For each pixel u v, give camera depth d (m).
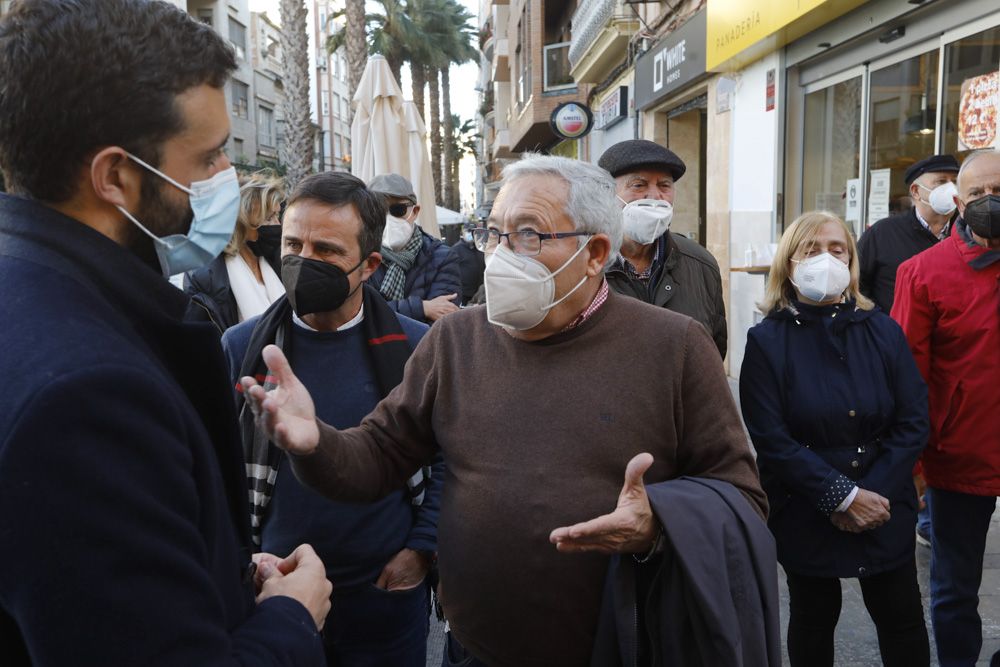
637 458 1.51
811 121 7.45
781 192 7.70
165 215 1.20
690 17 9.24
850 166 6.80
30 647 0.92
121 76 1.08
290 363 2.35
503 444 1.80
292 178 20.28
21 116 1.07
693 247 3.46
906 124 5.96
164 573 0.97
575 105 12.38
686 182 11.47
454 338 1.97
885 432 2.77
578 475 1.74
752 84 8.21
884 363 2.76
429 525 2.36
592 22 13.79
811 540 2.71
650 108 11.58
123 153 1.12
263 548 2.29
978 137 5.09
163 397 1.03
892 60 6.10
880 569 2.65
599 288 1.87
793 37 7.20
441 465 2.40
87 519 0.91
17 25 1.06
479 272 6.70
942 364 3.03
